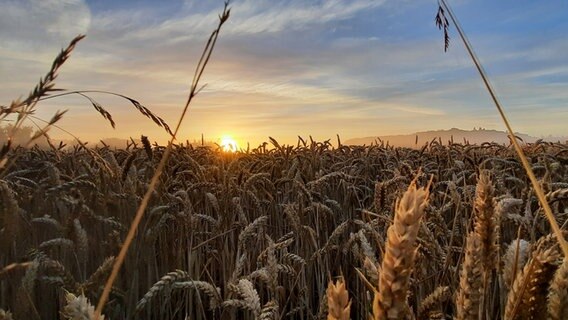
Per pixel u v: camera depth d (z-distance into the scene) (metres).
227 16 1.05
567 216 3.32
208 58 1.04
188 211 4.17
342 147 11.45
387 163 8.21
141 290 4.14
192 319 4.07
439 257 2.77
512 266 1.58
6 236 2.42
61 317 2.39
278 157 9.02
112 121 1.69
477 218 1.34
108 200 4.05
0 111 1.09
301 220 4.76
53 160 6.93
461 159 8.24
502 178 5.14
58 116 1.19
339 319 0.87
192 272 4.11
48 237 4.09
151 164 5.79
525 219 2.86
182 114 1.01
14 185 4.18
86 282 2.34
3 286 3.17
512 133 0.98
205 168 7.33
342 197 7.06
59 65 1.11
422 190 0.85
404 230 0.83
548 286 1.08
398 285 0.81
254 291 2.10
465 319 1.18
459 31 1.12
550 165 5.50
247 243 4.86
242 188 5.73
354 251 3.51
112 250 3.86
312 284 4.63
